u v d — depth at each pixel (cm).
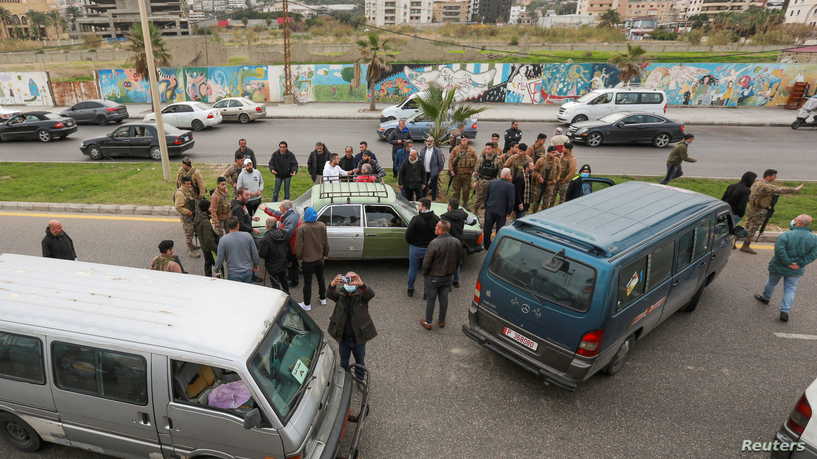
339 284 522
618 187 734
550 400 556
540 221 572
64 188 1303
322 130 2333
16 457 461
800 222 686
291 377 414
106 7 14150
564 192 1098
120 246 951
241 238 657
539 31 6256
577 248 512
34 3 15288
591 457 477
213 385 382
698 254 645
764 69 2947
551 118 2614
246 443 388
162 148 1364
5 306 424
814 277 851
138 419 402
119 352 389
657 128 1944
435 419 523
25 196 1223
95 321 406
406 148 1220
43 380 412
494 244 584
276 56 4166
